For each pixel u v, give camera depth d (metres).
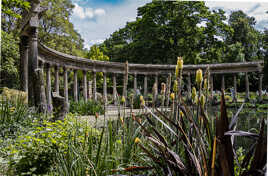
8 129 4.64
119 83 35.09
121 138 2.84
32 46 9.07
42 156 2.92
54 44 25.39
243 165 1.82
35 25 8.92
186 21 30.25
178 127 1.90
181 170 1.80
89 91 25.38
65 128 4.04
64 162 2.40
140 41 32.06
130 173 2.39
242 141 3.68
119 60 36.31
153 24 31.67
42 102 8.04
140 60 32.72
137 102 17.73
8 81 15.14
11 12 5.98
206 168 1.58
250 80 31.53
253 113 9.68
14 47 15.66
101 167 2.20
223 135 1.60
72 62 20.06
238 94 28.58
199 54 31.94
